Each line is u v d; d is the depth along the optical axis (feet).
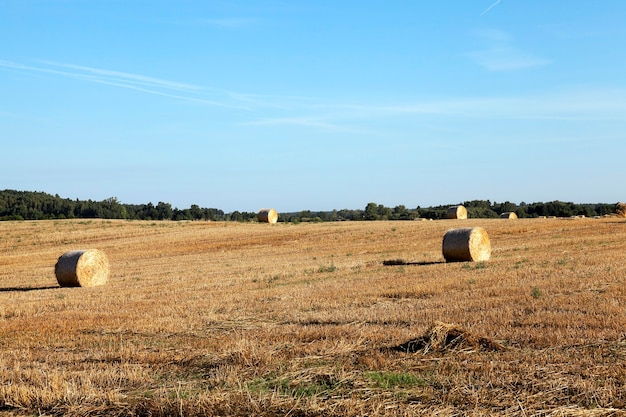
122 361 36.73
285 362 34.27
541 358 32.17
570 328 39.34
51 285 101.50
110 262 143.23
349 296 62.13
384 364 32.63
